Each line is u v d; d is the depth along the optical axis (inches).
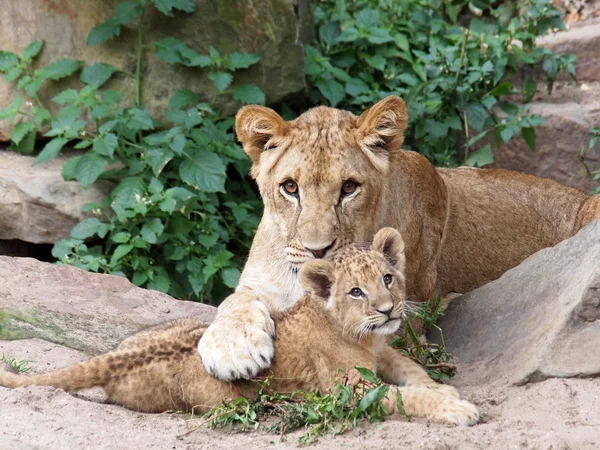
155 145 586.2
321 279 364.8
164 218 585.6
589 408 336.5
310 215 383.9
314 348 362.3
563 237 529.0
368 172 398.3
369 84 690.8
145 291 493.4
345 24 720.3
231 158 612.4
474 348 415.8
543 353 362.9
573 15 751.1
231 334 360.5
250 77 621.6
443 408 335.3
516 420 331.6
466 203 511.5
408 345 418.6
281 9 621.3
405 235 438.6
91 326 443.2
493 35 706.2
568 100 686.5
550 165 657.6
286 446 314.8
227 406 347.3
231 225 616.4
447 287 509.4
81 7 610.5
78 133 589.6
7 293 451.8
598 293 360.8
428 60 677.9
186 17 613.3
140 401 356.5
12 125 612.4
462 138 679.1
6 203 577.0
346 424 325.7
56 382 351.9
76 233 563.2
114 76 613.9
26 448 291.6
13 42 615.8
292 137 397.7
